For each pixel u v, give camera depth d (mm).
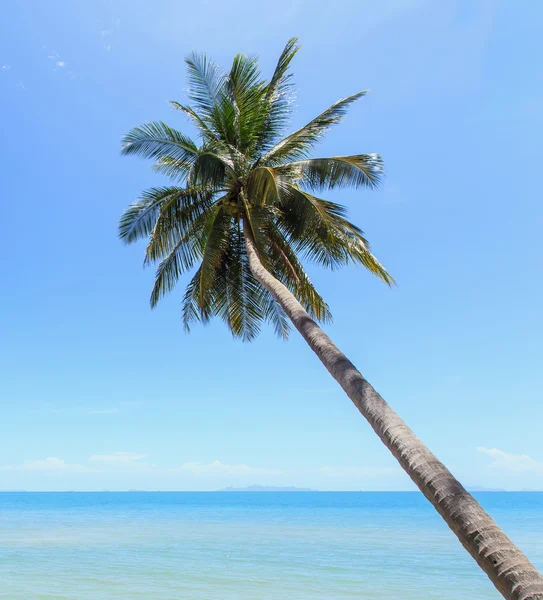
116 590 15969
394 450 5262
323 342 7465
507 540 4074
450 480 4637
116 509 74312
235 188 12539
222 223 13062
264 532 36031
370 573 19594
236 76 12555
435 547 27250
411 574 19438
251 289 14250
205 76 12414
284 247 13242
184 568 20234
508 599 3736
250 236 12094
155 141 12430
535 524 45250
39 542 28703
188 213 12734
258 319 14359
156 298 13578
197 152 12422
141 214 12500
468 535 4176
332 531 36906
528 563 3865
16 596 14859
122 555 23609
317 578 18516
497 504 101625
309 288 13305
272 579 18203
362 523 45719
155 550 25484
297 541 30062
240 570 19969
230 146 11969
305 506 86875
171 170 13828
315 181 12781
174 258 13570
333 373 6805
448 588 17078
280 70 12938
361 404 6023
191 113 12805
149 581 17531
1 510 69188
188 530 37312
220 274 13883
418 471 4859
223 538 31578
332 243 12125
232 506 87875
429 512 65188
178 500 129500
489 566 3947
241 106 12359
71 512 64500
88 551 24906
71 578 17844
